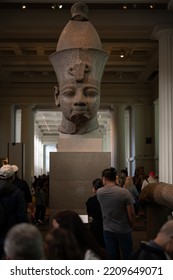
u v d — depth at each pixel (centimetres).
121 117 2436
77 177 873
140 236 1036
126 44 1619
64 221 316
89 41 820
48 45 1655
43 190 1393
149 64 1892
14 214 504
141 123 2319
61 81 827
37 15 1305
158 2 1236
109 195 546
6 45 1650
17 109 2580
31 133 2459
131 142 2495
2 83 2267
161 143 1226
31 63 1889
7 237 227
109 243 547
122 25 1295
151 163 2319
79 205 866
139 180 1497
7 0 1212
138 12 1292
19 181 819
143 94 2305
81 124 851
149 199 848
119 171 2419
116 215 544
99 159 875
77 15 858
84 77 804
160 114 1238
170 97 1232
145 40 1588
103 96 2303
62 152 877
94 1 1215
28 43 1619
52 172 875
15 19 1304
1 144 2283
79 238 312
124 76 2222
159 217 857
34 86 2292
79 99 798
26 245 222
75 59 809
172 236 316
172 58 1255
